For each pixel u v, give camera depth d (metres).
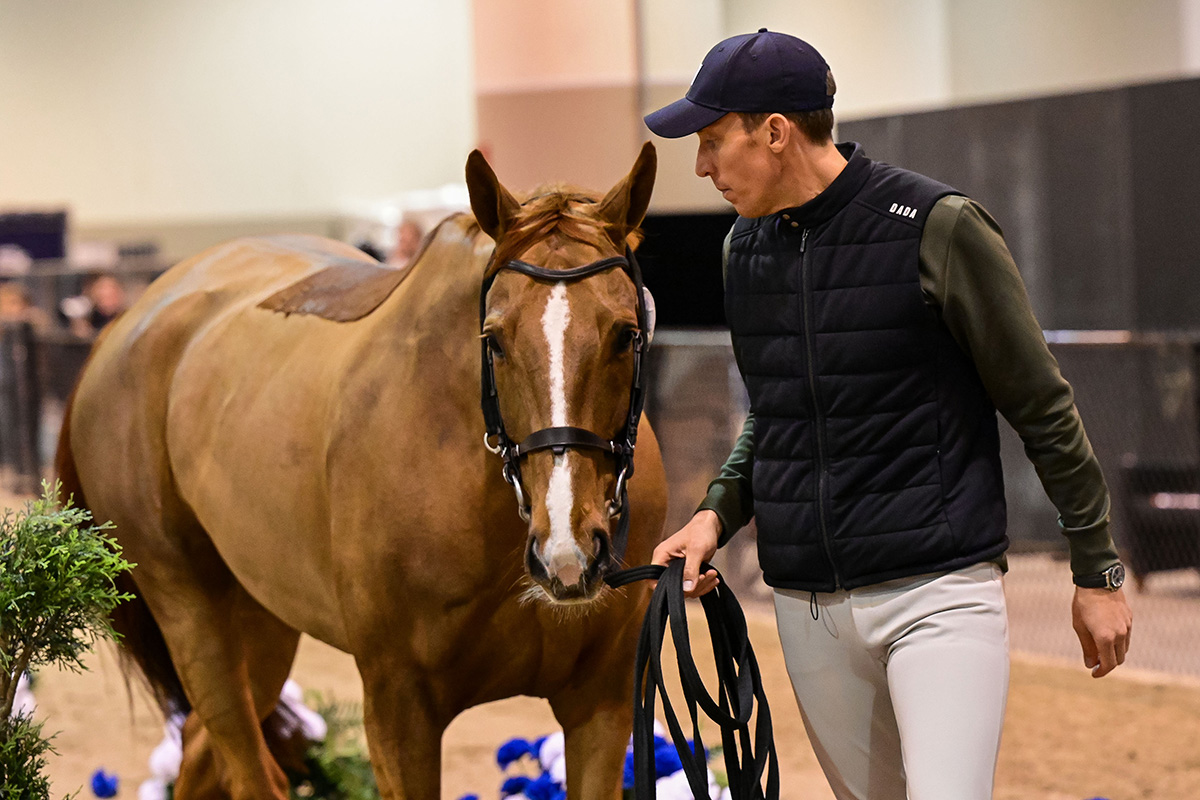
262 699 5.34
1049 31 17.08
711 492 3.50
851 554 3.13
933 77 18.86
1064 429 2.98
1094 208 11.58
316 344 4.30
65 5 27.23
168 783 5.89
